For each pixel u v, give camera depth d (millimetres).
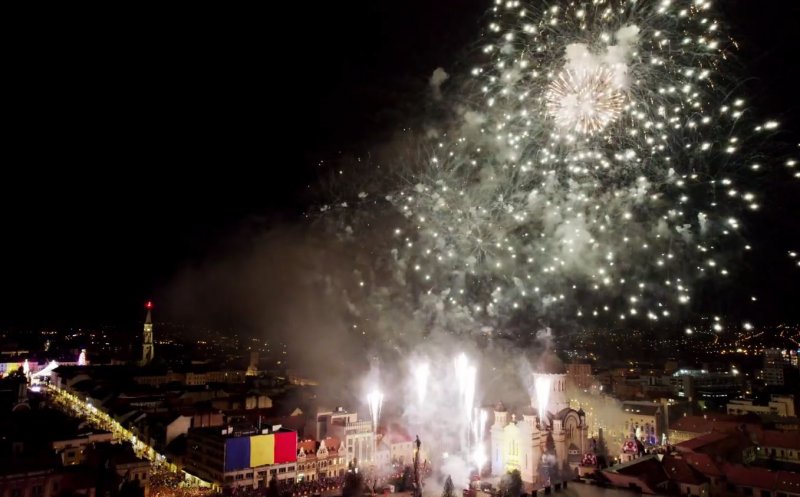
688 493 76500
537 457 114812
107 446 118312
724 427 124375
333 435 133625
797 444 110125
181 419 145375
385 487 100562
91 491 96312
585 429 125000
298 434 140125
